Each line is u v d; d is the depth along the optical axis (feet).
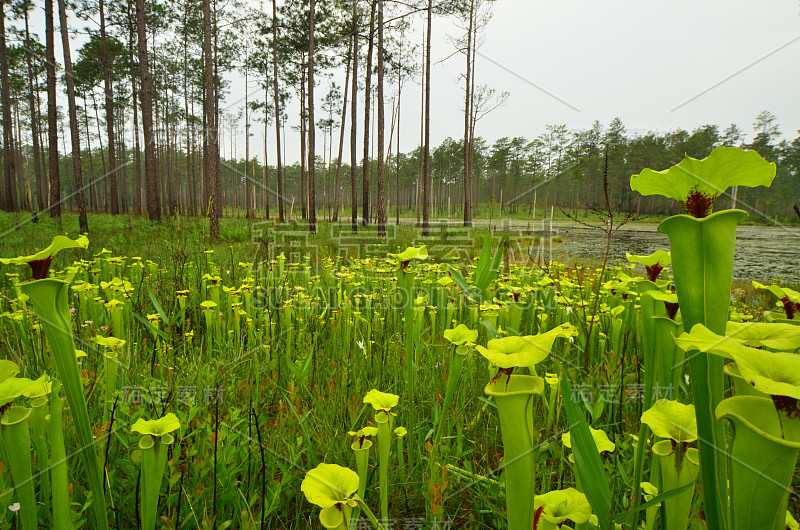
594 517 4.00
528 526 3.26
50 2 58.29
